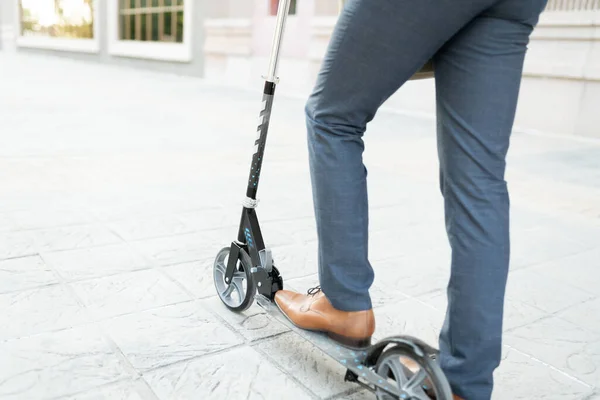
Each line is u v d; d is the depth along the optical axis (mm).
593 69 6566
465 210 1302
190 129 6129
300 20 9977
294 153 5141
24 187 3531
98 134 5496
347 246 1504
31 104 7215
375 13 1267
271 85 1748
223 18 11789
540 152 5898
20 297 2104
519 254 2939
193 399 1578
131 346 1822
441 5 1203
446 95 1317
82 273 2346
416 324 2123
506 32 1241
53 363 1700
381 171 4656
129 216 3111
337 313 1587
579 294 2473
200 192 3684
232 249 2006
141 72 13812
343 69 1359
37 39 19344
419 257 2807
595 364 1912
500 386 1759
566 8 6805
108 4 15312
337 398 1625
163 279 2344
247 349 1849
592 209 3863
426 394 1380
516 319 2217
